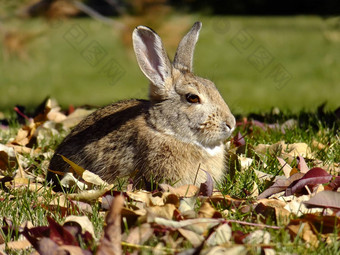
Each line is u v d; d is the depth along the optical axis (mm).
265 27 37750
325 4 16188
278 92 22391
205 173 7902
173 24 11656
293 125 11320
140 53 8141
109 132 8180
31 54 13086
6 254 5832
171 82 8086
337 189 7328
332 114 12570
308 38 34250
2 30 12352
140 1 11695
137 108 8344
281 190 7207
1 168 9023
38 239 5695
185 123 7848
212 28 36000
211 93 8039
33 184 7980
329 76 25812
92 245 5551
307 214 6039
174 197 6496
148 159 7758
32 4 12273
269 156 8742
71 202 6719
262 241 5645
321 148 9648
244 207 6641
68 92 23562
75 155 8375
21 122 13609
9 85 25516
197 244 5535
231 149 9117
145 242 5633
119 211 5578
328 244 5730
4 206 7008
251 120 12016
